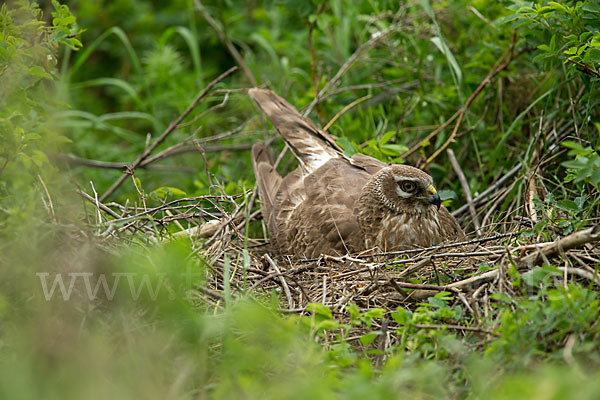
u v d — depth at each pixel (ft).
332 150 44.29
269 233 41.83
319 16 48.06
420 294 29.60
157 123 54.39
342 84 52.06
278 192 42.98
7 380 22.25
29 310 26.94
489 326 25.75
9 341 25.89
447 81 48.21
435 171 45.68
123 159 53.93
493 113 46.68
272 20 60.54
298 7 48.49
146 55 62.49
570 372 21.13
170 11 65.72
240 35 61.93
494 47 44.34
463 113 44.70
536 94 44.21
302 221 40.45
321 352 24.94
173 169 51.31
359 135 48.49
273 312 26.91
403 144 47.11
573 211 32.19
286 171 49.88
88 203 35.40
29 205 28.89
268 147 46.98
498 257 30.68
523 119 44.91
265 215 42.24
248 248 40.16
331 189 41.34
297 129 45.37
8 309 26.61
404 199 38.34
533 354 23.34
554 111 40.75
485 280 28.45
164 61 56.03
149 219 34.94
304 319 25.94
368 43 50.01
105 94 64.54
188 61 62.03
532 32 38.70
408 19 48.21
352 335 28.43
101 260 28.17
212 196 37.58
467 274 30.55
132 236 32.37
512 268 26.84
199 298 29.25
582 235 27.30
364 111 50.34
